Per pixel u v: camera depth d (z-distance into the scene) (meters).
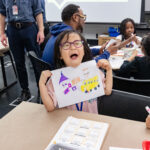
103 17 4.21
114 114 1.07
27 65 3.79
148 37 1.57
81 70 0.91
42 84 0.93
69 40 0.92
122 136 0.70
